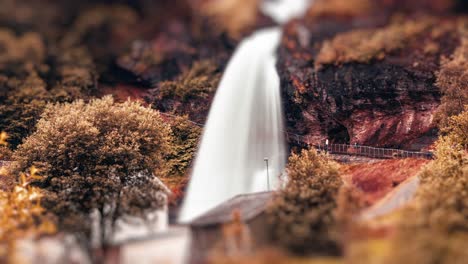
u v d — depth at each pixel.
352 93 61.25
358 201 39.94
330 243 33.56
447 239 31.41
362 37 64.56
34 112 58.50
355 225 35.22
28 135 55.91
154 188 42.38
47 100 61.78
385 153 54.91
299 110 64.62
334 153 58.06
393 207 38.84
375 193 43.72
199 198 51.16
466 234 32.50
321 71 63.50
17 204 33.72
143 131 46.34
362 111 60.53
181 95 64.50
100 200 40.34
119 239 36.34
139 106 49.72
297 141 63.09
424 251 30.50
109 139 43.72
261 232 35.41
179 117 61.25
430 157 51.12
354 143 59.81
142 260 33.88
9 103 61.53
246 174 59.19
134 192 41.28
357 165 53.12
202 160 57.59
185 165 55.00
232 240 33.88
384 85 60.25
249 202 41.34
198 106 64.50
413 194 40.62
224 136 63.00
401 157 52.22
